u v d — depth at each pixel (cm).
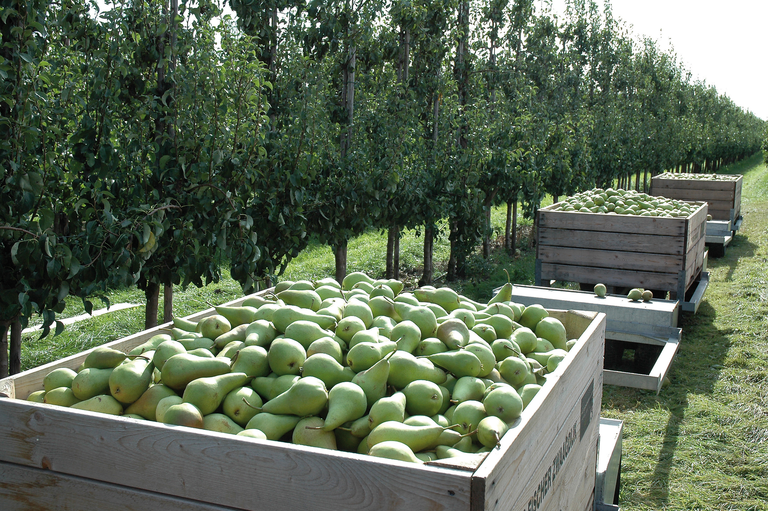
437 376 217
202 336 243
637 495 404
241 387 203
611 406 552
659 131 2181
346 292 292
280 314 235
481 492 133
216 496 158
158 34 473
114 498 169
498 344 251
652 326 587
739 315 826
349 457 144
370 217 783
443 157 966
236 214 541
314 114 637
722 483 417
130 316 760
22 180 388
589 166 1538
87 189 450
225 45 529
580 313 299
